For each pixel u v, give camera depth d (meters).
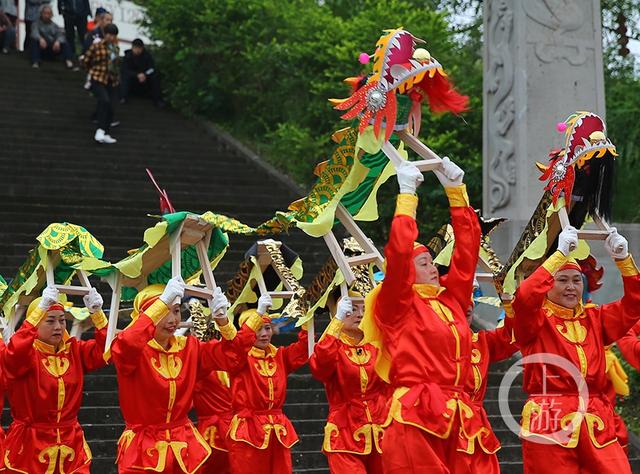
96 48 34.31
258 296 17.56
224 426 17.69
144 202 29.91
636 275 14.52
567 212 14.55
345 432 16.44
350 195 14.46
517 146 26.25
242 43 38.81
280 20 38.53
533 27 26.66
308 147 34.00
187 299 18.38
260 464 16.98
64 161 32.31
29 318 15.53
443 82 12.87
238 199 31.73
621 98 31.81
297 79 36.91
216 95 39.12
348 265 14.16
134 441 14.66
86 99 37.94
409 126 13.08
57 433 16.08
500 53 27.08
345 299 15.65
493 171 26.98
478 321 25.22
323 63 36.31
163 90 40.44
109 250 26.47
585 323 14.89
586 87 26.80
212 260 15.38
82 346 16.39
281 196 32.44
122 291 16.45
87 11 42.50
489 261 15.28
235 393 17.19
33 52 40.72
